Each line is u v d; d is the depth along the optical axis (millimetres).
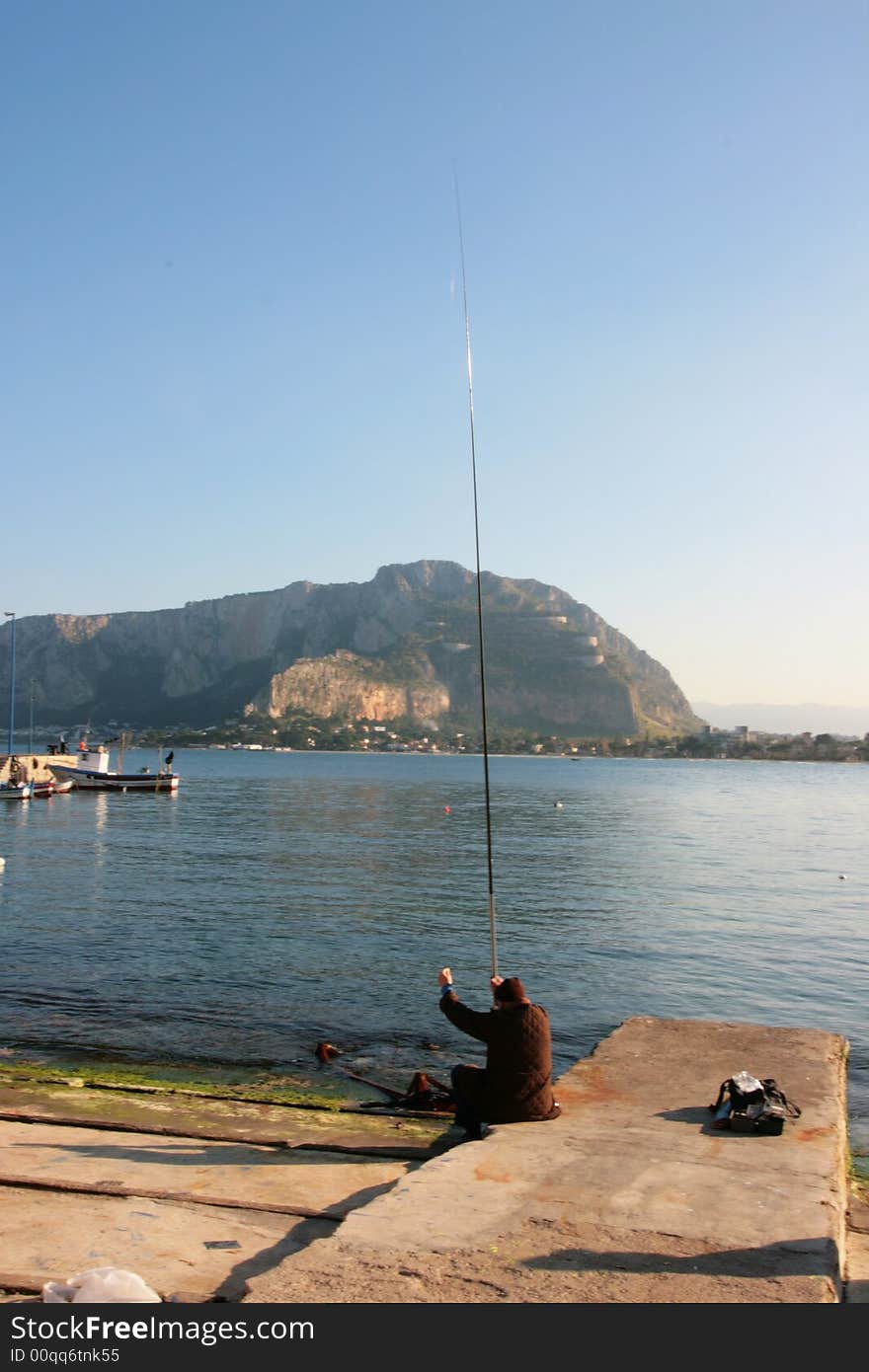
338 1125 9922
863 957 23719
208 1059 13695
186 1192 7465
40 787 88938
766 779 194125
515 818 74938
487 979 20312
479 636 9727
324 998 17938
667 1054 10305
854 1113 11938
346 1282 5152
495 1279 5195
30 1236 6496
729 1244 5645
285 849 49156
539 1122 8086
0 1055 13664
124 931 25031
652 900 33344
